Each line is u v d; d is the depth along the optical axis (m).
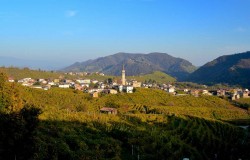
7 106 67.81
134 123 118.81
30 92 158.25
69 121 99.69
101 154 75.00
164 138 103.75
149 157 85.62
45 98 155.88
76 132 87.12
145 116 133.25
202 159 100.12
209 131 130.75
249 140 130.75
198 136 116.44
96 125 101.50
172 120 134.00
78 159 68.12
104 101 195.50
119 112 154.75
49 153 65.19
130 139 91.50
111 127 101.00
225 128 142.38
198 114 181.38
